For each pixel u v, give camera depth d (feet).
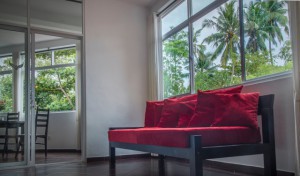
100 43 17.03
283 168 9.39
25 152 14.48
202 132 8.08
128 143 12.08
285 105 9.39
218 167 12.37
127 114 17.35
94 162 15.51
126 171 12.23
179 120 12.44
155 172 11.88
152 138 9.78
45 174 11.81
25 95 14.82
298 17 8.57
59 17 16.10
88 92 16.31
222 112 9.89
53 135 22.30
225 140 8.42
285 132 9.36
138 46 18.31
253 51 11.35
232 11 12.59
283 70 10.01
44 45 22.09
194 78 14.97
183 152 8.11
